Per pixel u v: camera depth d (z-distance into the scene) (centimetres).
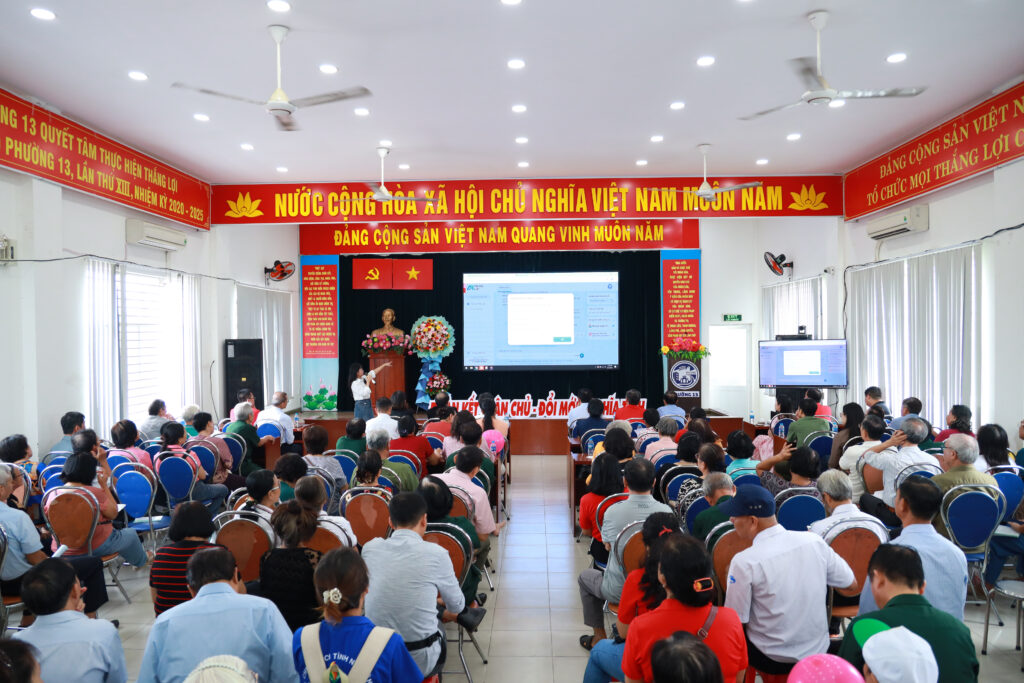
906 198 738
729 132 707
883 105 630
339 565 188
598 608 356
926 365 729
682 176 888
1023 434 551
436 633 260
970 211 656
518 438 1037
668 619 188
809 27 473
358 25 463
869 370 849
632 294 1235
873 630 183
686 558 187
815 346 914
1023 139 562
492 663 360
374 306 1248
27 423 597
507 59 523
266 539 323
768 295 1174
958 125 647
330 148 755
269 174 871
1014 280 581
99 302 689
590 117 658
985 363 642
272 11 442
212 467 561
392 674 188
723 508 303
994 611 416
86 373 669
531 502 729
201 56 513
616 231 1061
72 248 659
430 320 1205
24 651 157
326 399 1240
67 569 207
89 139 663
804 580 238
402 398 767
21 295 592
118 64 526
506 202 898
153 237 764
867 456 446
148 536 579
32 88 572
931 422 721
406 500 261
